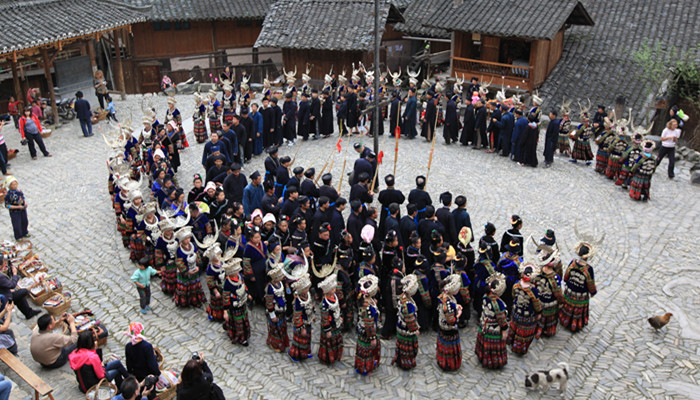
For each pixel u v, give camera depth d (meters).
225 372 9.84
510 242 11.18
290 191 12.76
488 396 9.30
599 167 18.20
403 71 35.12
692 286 12.25
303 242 11.65
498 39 26.97
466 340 10.76
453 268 10.62
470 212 15.65
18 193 13.98
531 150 18.66
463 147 20.81
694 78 24.31
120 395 8.02
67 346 9.77
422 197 13.10
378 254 11.80
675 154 19.41
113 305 11.73
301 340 9.98
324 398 9.27
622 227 14.82
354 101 21.55
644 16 28.33
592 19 27.91
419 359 10.23
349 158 19.72
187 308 11.65
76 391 8.95
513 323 10.19
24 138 21.55
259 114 19.66
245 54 35.69
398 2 34.31
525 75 25.80
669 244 13.98
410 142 21.39
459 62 27.55
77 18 24.31
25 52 22.59
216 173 15.23
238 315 10.30
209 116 21.33
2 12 22.50
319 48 28.19
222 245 11.86
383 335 10.79
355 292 11.16
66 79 25.55
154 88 35.00
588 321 11.11
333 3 30.14
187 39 34.69
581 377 9.70
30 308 11.07
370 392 9.40
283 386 9.52
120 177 13.98
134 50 34.19
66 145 21.78
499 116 19.56
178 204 13.23
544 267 10.37
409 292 9.41
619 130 17.31
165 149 17.36
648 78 25.16
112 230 14.90
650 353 10.28
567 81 26.05
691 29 26.86
